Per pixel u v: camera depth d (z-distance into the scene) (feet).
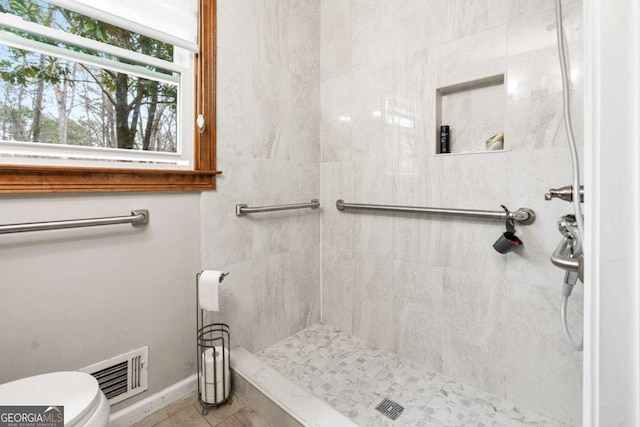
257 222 5.24
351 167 5.71
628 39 0.91
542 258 3.73
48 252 3.31
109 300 3.75
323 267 6.33
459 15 4.25
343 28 5.72
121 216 3.79
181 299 4.41
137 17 3.82
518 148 3.83
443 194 4.52
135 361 3.99
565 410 3.65
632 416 0.91
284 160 5.57
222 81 4.62
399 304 5.16
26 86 3.22
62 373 2.82
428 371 4.79
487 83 4.25
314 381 4.57
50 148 3.39
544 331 3.76
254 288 5.25
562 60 2.84
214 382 4.16
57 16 3.35
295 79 5.67
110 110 3.80
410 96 4.83
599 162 0.96
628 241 0.91
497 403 4.05
